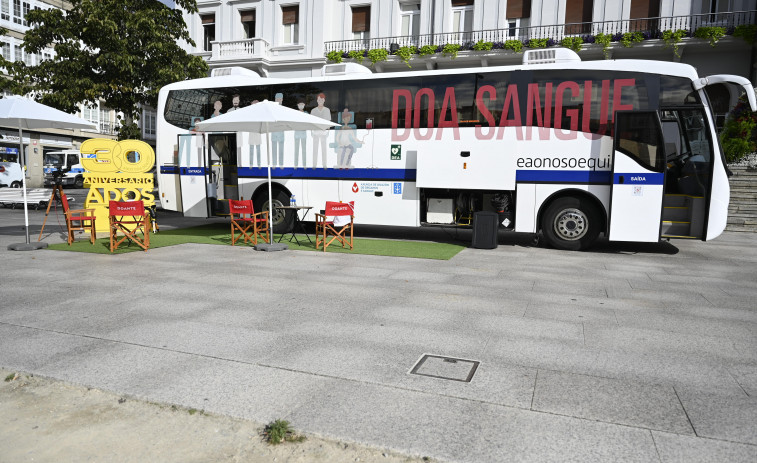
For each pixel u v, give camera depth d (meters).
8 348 4.41
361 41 25.55
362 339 4.76
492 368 4.08
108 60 17.97
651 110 9.72
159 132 13.62
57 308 5.67
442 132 11.00
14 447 2.89
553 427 3.12
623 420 3.23
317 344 4.60
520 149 10.54
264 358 4.24
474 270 8.23
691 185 9.99
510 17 23.23
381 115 11.61
